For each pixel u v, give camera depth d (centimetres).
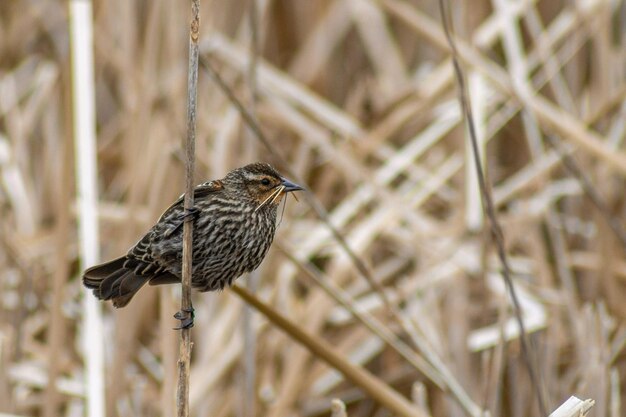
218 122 1234
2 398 876
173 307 917
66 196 929
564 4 1422
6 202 1205
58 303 903
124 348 932
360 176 1191
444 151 1309
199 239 733
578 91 1330
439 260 1116
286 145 1295
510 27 1207
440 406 1035
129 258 745
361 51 1436
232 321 1028
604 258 1148
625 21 1299
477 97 1111
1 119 1367
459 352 1030
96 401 783
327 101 1410
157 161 1102
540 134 1217
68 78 948
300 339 783
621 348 1066
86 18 964
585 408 624
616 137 1223
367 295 1129
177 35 1236
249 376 922
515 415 989
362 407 1068
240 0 1423
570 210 1251
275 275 1145
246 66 1233
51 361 895
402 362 1081
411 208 1166
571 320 1046
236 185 759
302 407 1053
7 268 1112
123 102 1314
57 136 1288
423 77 1405
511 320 1043
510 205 1288
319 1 1390
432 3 1404
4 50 1379
